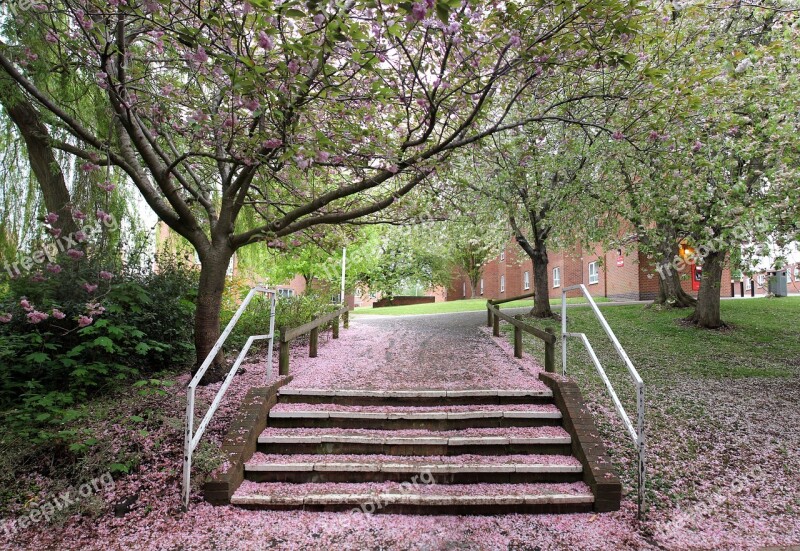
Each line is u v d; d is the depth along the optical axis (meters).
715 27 7.60
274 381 4.91
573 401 4.36
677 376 6.78
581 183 8.24
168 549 3.03
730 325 10.57
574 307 14.92
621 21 4.35
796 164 6.18
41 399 4.27
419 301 37.38
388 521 3.35
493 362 6.75
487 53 5.11
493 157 7.39
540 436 4.14
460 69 4.79
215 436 4.17
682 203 6.73
